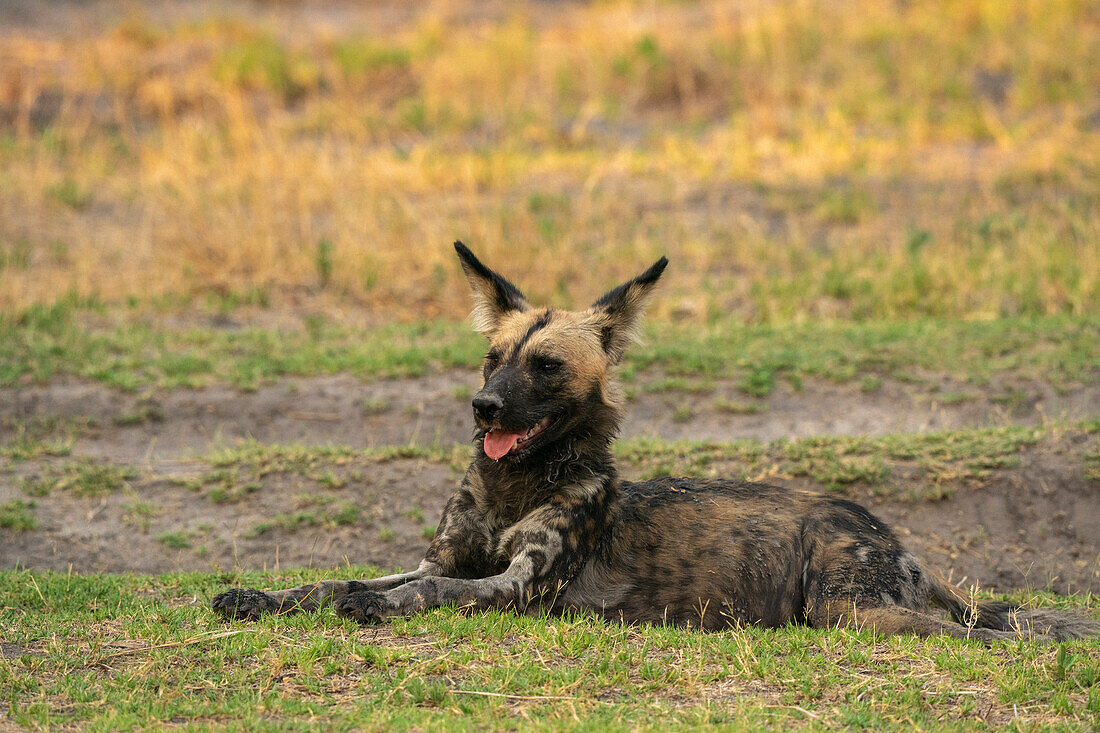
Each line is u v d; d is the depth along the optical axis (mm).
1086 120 52781
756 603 15852
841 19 64688
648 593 15906
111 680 12734
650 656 13555
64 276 38812
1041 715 11852
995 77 58562
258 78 61781
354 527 22547
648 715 11766
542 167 51750
